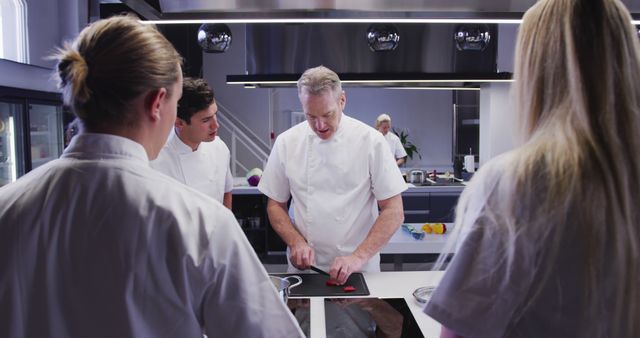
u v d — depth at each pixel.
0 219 0.66
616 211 0.60
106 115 0.69
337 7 1.60
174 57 0.73
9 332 0.65
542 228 0.63
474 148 6.08
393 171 1.87
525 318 0.66
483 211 0.69
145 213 0.66
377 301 1.44
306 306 1.41
